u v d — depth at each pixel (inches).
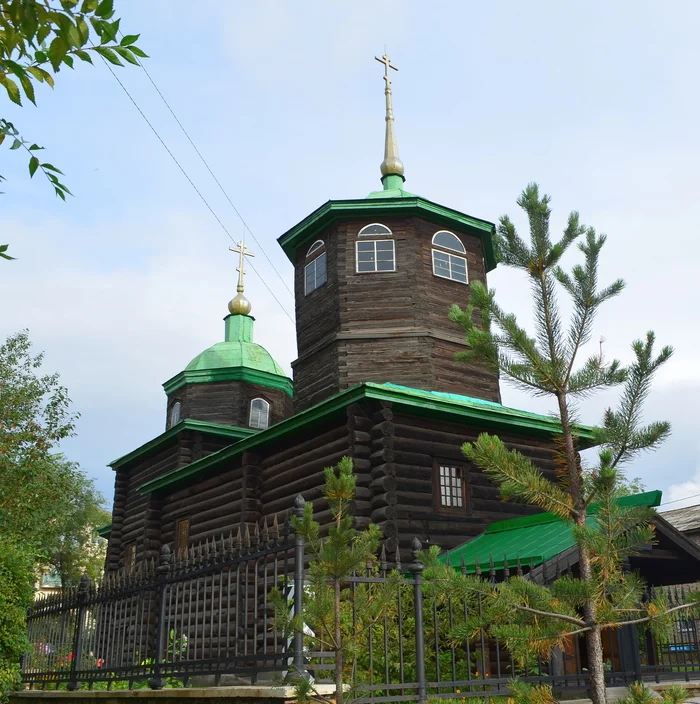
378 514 584.4
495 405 713.0
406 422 641.0
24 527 842.8
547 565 450.6
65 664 483.2
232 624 471.5
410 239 784.3
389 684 314.3
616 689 419.5
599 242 274.5
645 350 253.3
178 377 1119.6
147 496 1043.9
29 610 550.6
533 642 235.5
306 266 830.5
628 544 241.4
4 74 162.2
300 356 802.2
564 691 411.8
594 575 248.8
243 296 1225.4
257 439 718.5
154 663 379.2
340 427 643.5
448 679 416.8
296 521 276.4
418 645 330.6
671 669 488.7
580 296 269.9
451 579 252.4
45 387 901.2
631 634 450.6
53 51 153.2
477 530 642.8
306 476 676.1
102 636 449.4
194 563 378.0
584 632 245.4
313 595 311.4
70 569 1631.4
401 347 743.7
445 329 768.3
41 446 866.1
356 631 281.9
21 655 536.1
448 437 660.7
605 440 244.7
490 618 248.4
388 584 292.0
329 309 779.4
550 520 575.5
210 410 1088.8
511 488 247.8
